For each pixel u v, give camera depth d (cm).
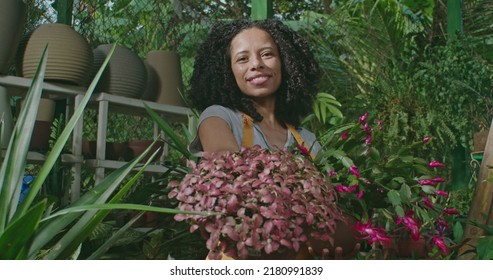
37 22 348
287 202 114
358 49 416
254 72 167
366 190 148
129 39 403
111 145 296
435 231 151
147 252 191
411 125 312
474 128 326
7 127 257
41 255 165
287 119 180
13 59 273
